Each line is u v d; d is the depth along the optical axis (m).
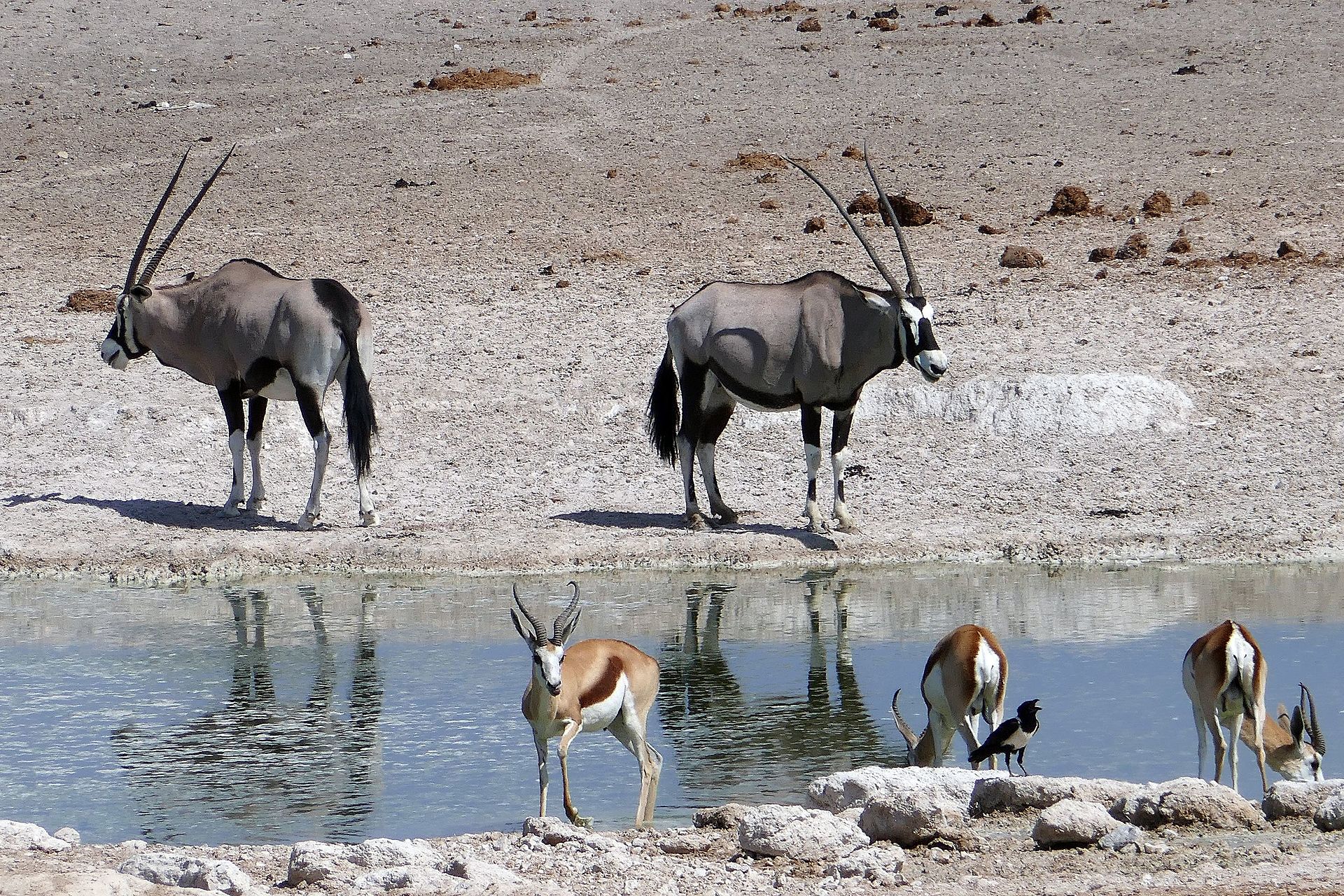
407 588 65.12
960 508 74.44
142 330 74.25
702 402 71.62
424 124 167.75
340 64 197.62
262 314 71.88
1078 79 174.38
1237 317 98.25
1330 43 182.00
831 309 68.69
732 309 70.19
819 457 70.38
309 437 84.94
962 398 85.44
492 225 130.00
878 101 169.62
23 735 46.19
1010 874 29.16
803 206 131.50
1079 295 104.25
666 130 162.00
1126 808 32.56
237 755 44.25
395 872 29.33
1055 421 83.88
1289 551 67.50
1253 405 85.38
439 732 46.09
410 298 109.94
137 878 28.48
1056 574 65.38
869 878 29.16
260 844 37.12
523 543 69.88
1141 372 89.38
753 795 40.31
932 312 66.31
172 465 82.12
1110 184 133.38
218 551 69.50
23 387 91.94
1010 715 46.12
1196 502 74.19
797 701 48.72
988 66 182.75
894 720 46.72
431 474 80.88
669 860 31.72
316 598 63.56
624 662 38.34
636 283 111.62
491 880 29.14
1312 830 31.20
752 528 71.50
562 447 83.88
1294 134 145.88
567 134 162.00
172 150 160.62
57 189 147.38
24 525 73.44
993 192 132.75
